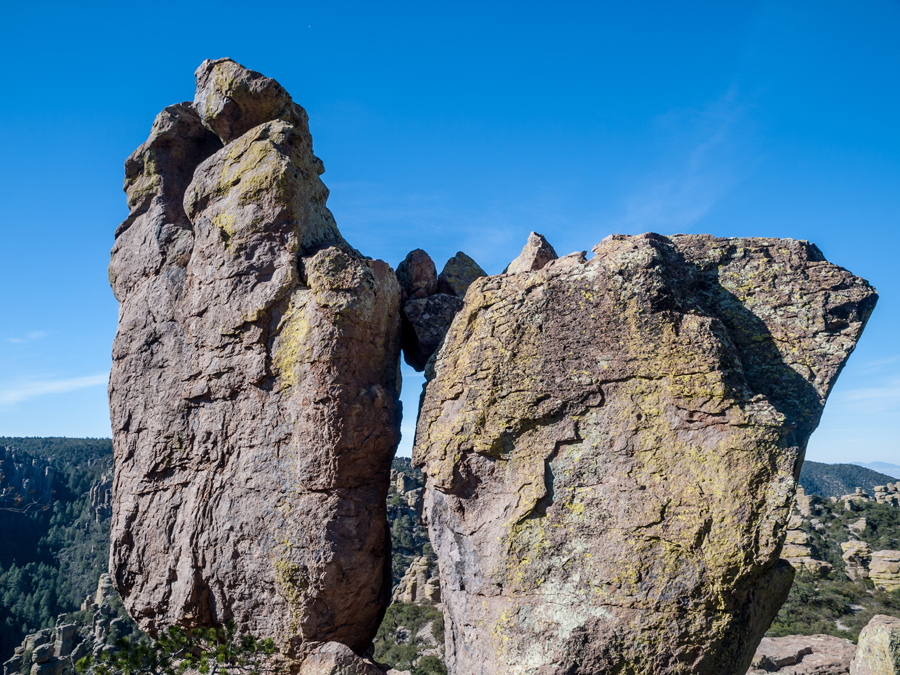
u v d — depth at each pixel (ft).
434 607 214.07
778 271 41.42
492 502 39.29
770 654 90.12
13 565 378.94
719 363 36.06
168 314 50.06
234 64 50.98
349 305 42.70
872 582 217.15
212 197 49.08
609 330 38.40
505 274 43.52
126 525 48.42
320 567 40.98
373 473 43.83
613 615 34.19
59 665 225.35
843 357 38.52
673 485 35.24
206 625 44.98
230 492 44.65
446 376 42.55
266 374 44.39
